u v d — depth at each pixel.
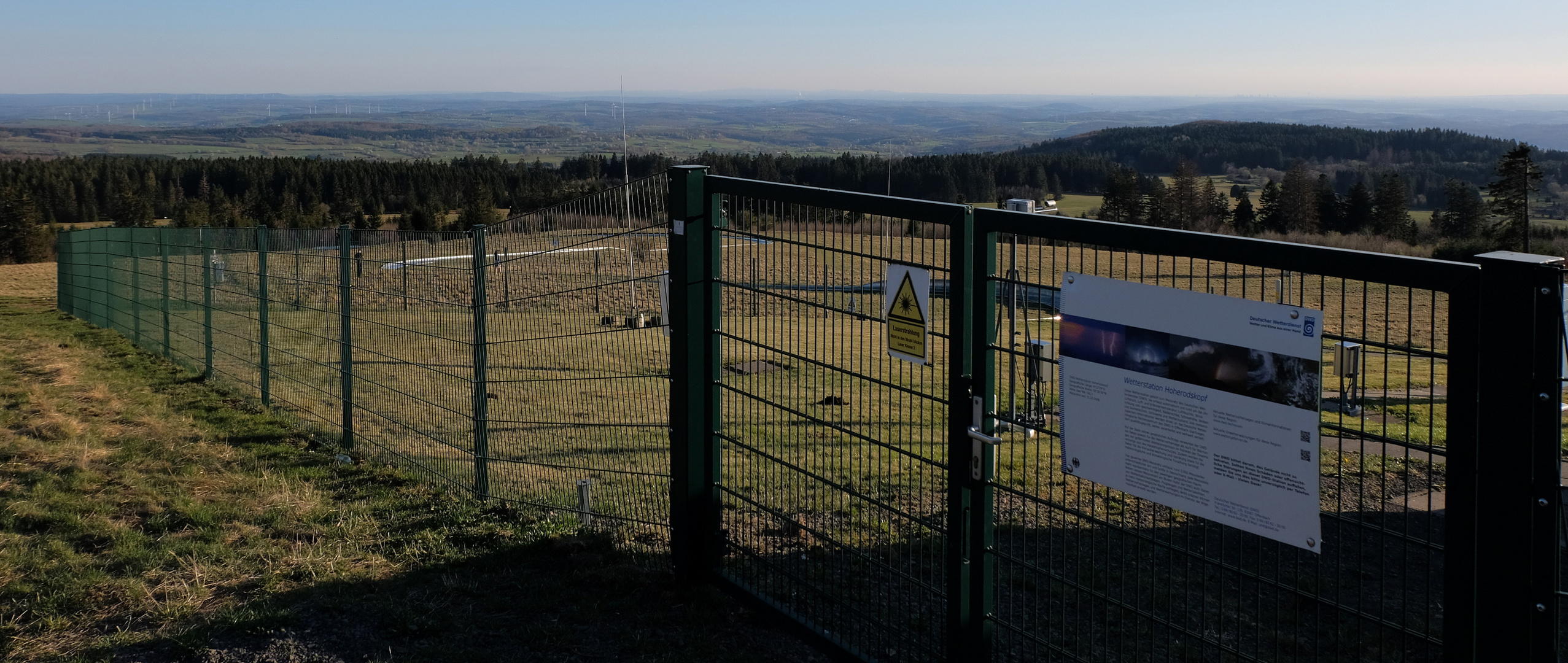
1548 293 2.00
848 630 3.93
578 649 4.00
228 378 10.11
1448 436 2.20
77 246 17.77
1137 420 2.78
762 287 3.96
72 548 5.08
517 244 5.70
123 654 3.92
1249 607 4.39
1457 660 2.23
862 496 3.76
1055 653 3.86
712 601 4.39
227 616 4.16
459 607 4.36
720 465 4.42
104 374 10.76
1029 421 3.34
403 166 116.31
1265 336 2.44
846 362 11.22
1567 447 7.24
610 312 5.44
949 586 3.41
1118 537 5.39
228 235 9.91
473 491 6.07
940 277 3.26
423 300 6.70
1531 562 2.09
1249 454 2.51
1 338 14.05
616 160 101.19
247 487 6.21
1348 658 3.94
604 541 5.12
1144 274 2.70
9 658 3.88
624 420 8.26
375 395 8.35
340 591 4.50
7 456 6.94
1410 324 2.22
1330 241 67.31
